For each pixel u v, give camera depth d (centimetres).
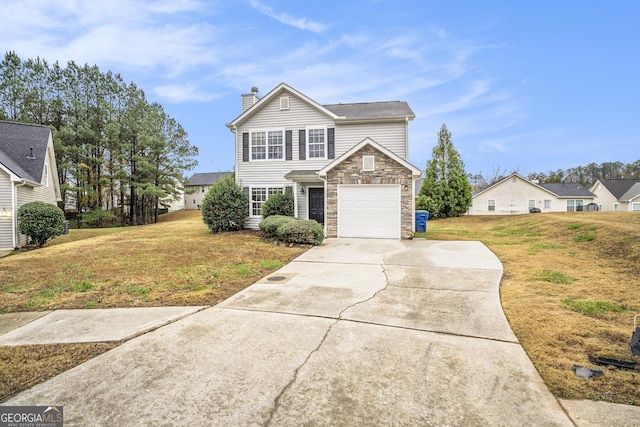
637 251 712
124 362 322
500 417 236
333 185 1270
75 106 2739
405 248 998
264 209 1462
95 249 1028
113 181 2972
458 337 370
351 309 467
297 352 337
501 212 3209
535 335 371
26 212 1269
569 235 1072
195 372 301
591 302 472
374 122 1479
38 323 435
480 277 638
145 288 592
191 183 5409
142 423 233
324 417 237
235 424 230
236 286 600
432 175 2555
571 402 252
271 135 1577
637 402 250
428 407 247
